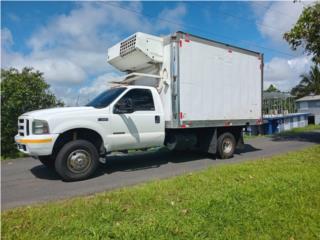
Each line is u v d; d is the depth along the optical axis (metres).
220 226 3.58
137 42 7.85
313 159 7.99
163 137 8.18
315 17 13.34
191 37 8.35
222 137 9.51
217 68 9.08
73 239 3.30
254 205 4.23
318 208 4.08
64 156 6.55
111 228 3.54
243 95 9.97
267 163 7.54
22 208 4.54
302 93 50.56
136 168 8.07
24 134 6.74
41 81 12.95
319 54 14.00
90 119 6.89
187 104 8.25
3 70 12.26
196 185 5.43
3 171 8.34
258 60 10.55
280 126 24.09
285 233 3.36
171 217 3.84
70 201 4.79
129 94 7.65
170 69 8.12
